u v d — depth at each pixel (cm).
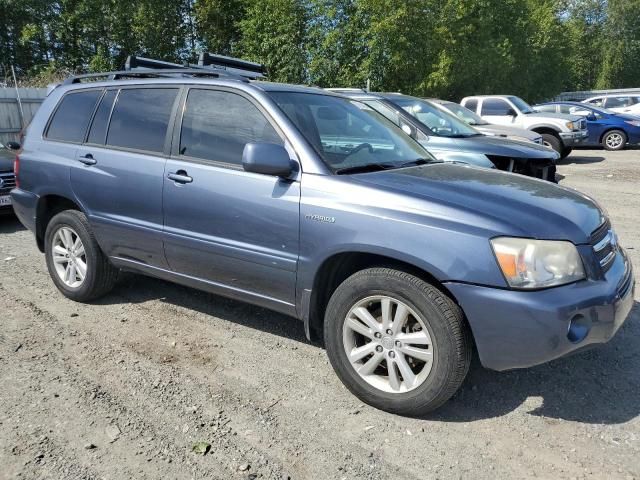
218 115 383
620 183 1124
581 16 5244
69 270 481
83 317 450
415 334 301
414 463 275
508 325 277
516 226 285
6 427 299
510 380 353
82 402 325
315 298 339
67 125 474
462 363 292
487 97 1605
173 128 401
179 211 386
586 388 343
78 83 486
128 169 414
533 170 761
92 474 264
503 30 2981
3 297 493
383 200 308
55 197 481
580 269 289
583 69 5278
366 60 2434
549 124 1495
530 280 277
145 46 3023
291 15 2522
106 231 438
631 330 421
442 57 2466
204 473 266
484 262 280
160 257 410
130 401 328
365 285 312
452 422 309
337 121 393
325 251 321
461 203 299
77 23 3055
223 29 3056
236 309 469
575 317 280
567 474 266
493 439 294
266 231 345
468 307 284
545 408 322
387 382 318
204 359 381
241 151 366
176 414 315
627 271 329
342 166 343
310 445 289
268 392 340
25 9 3138
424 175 347
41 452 279
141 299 489
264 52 2661
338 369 330
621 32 5047
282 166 329
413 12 2416
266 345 403
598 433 298
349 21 2495
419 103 851
